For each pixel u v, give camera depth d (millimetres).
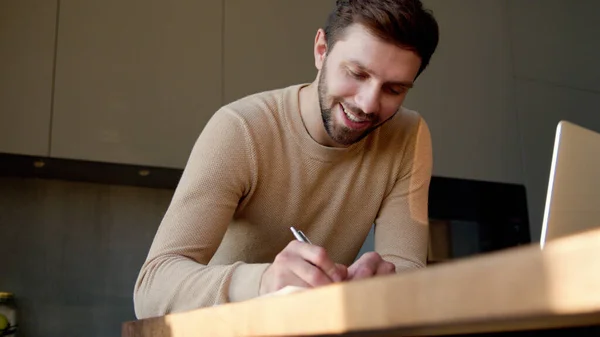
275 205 1210
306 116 1206
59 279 2566
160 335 717
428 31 1054
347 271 791
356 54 1042
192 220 1040
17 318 2461
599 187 951
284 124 1209
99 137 2434
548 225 917
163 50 2617
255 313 504
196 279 866
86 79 2459
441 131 3117
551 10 3613
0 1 2383
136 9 2605
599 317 335
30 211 2574
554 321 355
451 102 3180
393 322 364
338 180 1247
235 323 539
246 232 1229
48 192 2619
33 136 2330
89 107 2441
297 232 986
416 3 1056
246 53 2768
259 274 794
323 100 1119
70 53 2455
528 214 3240
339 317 407
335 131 1126
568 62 3576
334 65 1083
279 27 2863
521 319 307
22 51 2377
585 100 3566
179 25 2668
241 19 2793
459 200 3174
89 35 2502
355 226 1294
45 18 2439
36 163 2402
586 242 271
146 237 2754
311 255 757
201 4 2729
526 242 3211
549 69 3500
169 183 2752
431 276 341
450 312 329
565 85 3529
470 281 319
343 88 1068
